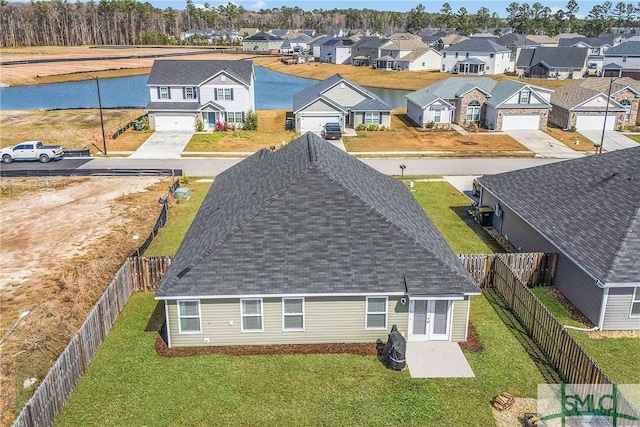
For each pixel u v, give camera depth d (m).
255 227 17.95
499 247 25.97
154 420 13.88
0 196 34.00
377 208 18.84
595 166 24.23
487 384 15.46
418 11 190.38
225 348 17.31
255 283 16.81
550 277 21.78
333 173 19.56
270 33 173.12
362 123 56.94
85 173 38.81
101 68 108.56
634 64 87.75
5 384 15.24
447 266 17.44
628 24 189.12
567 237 20.94
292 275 17.05
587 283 19.17
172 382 15.47
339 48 123.19
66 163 42.50
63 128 54.88
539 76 95.00
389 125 57.16
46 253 25.03
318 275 17.06
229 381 15.55
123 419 13.89
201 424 13.79
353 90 56.97
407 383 15.49
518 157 45.56
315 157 20.06
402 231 18.06
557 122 57.78
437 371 16.08
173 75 56.25
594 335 18.34
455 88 60.19
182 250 19.56
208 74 56.59
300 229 17.97
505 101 54.25
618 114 54.94
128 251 25.27
